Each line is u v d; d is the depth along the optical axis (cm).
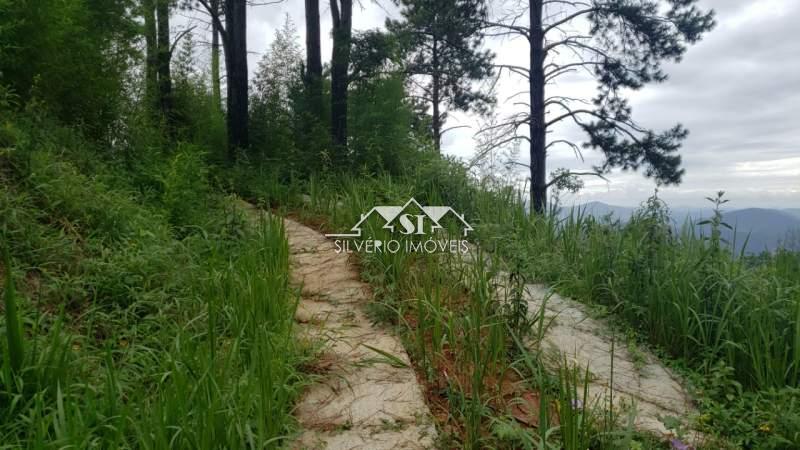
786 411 297
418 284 447
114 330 335
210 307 306
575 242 577
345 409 302
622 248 514
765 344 341
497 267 463
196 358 284
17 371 256
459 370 344
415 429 284
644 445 273
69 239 427
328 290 495
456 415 299
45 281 374
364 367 349
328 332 402
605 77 1404
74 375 277
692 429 305
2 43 583
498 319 358
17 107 585
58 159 546
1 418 240
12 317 253
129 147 755
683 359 385
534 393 325
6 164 480
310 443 271
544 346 389
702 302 404
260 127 1273
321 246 642
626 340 421
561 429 259
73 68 670
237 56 1196
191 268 435
